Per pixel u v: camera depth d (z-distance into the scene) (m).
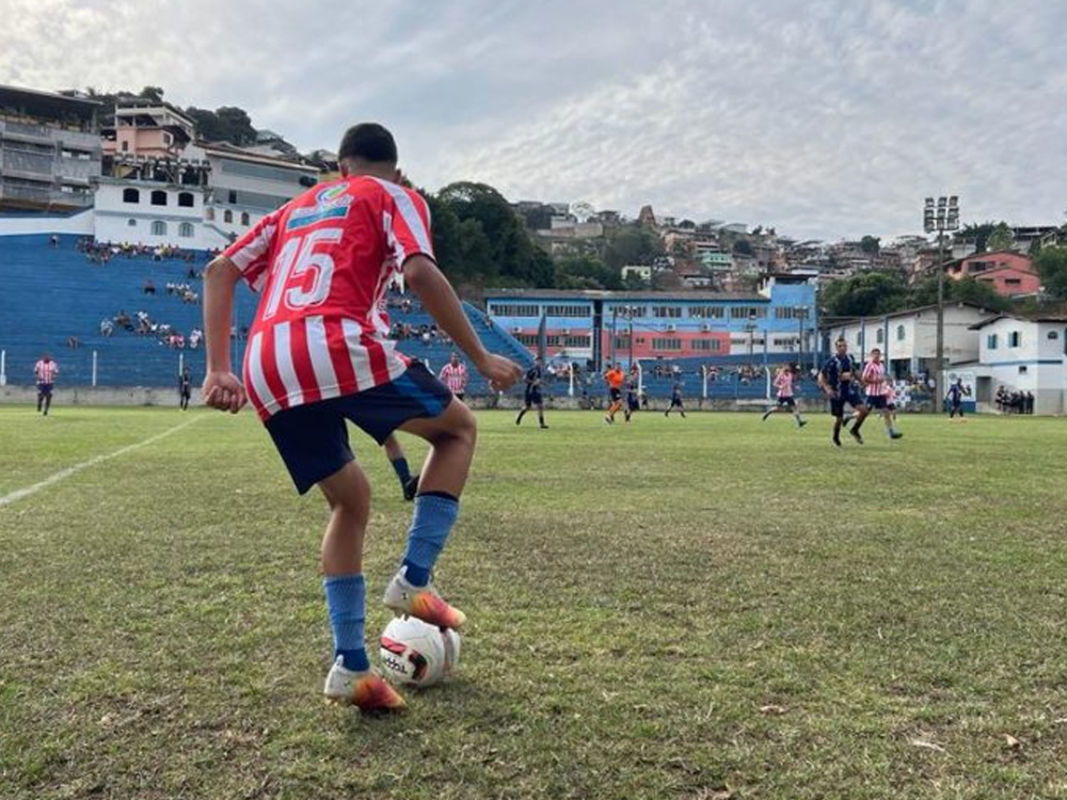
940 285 48.22
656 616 3.76
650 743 2.45
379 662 3.13
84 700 2.76
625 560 4.91
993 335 55.00
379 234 2.72
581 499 7.48
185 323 49.53
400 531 5.79
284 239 2.81
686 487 8.45
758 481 9.04
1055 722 2.62
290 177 75.94
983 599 4.09
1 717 2.62
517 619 3.70
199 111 114.75
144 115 87.94
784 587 4.30
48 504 6.93
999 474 10.05
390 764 2.33
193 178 69.25
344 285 2.65
